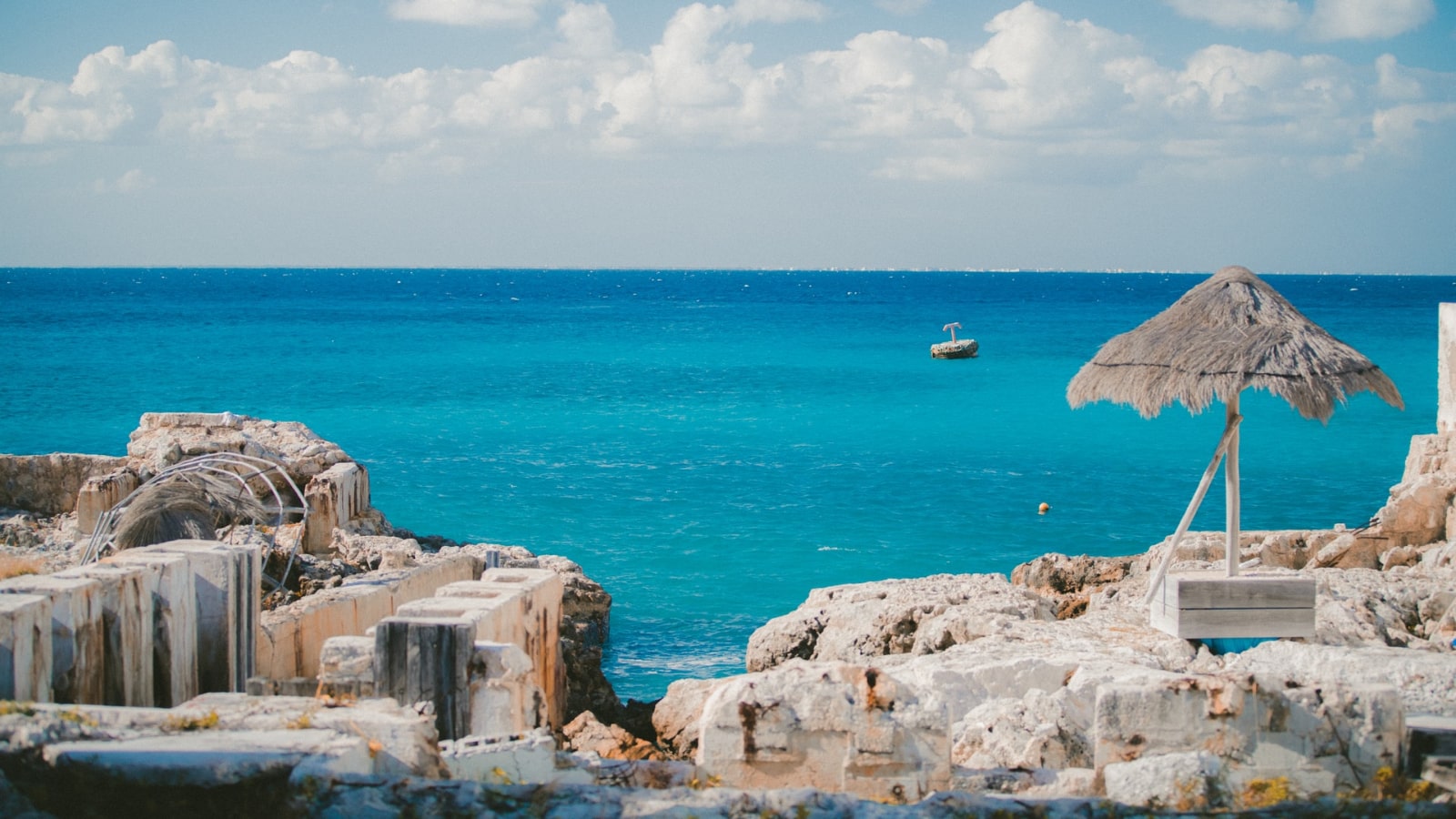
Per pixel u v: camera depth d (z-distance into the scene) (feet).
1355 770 24.73
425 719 25.07
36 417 153.38
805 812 21.42
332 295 655.76
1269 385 37.35
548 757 25.54
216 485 55.88
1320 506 107.45
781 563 89.56
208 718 23.93
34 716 23.13
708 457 133.49
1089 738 30.91
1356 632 42.32
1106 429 156.46
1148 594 43.19
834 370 238.89
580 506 107.55
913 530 99.86
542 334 347.15
